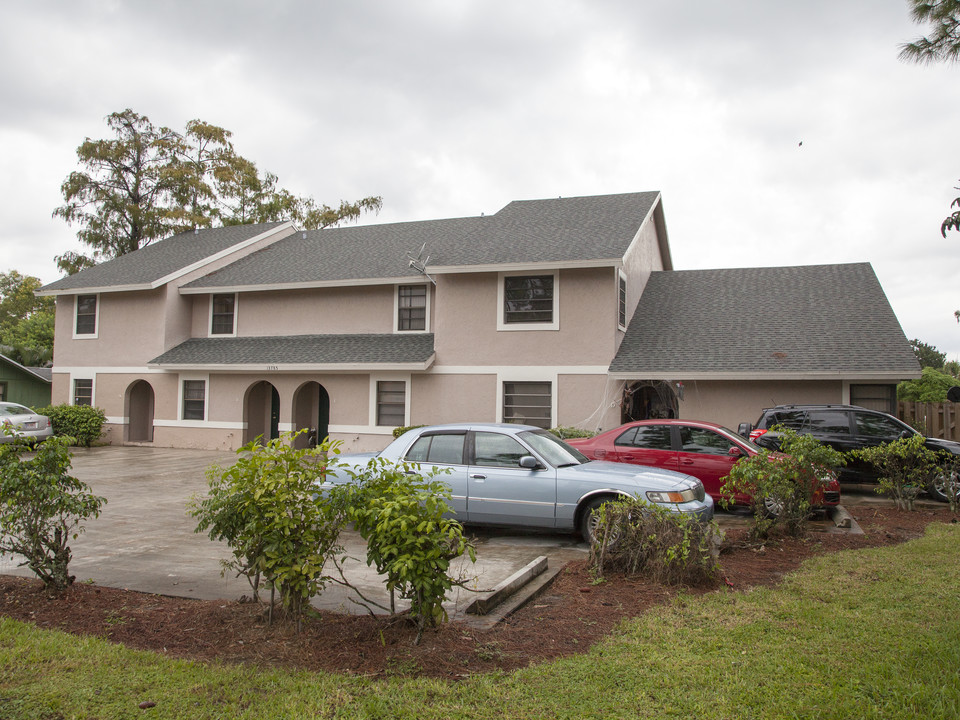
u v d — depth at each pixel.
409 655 4.62
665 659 4.70
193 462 18.22
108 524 10.04
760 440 12.82
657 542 6.58
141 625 5.30
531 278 17.92
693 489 8.15
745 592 6.30
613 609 5.82
